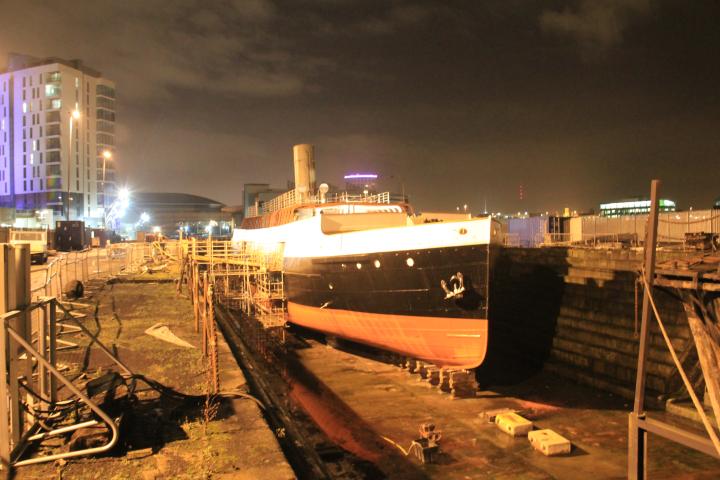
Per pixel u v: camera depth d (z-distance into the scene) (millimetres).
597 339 16375
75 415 6996
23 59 96812
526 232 34500
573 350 17141
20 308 6426
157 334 13211
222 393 8688
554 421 12484
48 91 89812
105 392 7125
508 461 10219
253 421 7645
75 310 17078
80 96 93625
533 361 18812
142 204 122750
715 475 9812
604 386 14906
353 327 16891
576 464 10125
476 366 13773
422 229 13766
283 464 6262
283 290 21656
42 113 90125
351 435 11328
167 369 10172
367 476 9516
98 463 6098
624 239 26672
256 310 22266
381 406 13117
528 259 21078
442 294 13609
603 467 10000
